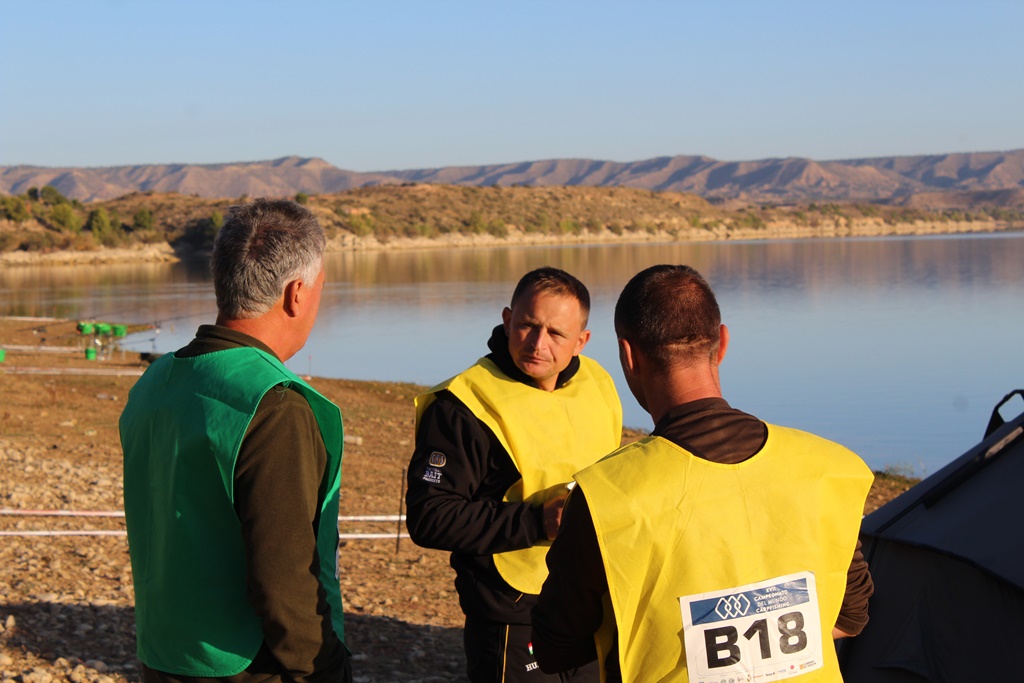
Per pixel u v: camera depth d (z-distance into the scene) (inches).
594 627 93.9
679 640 87.4
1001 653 154.0
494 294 3075.8
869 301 2674.7
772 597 88.7
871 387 1262.3
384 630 258.2
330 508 106.3
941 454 845.2
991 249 5915.4
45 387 826.2
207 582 99.4
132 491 108.6
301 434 99.2
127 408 113.0
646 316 96.8
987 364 1457.9
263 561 95.0
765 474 92.0
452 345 1835.6
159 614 101.7
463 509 127.1
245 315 108.2
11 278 4232.3
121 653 221.0
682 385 97.2
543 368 137.1
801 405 1136.8
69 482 429.1
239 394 98.8
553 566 93.9
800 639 89.2
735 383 1315.2
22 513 356.8
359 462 555.5
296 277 109.4
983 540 161.0
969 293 2864.2
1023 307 2395.4
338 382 1039.6
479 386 136.1
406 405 893.2
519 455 132.8
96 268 5206.7
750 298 2856.8
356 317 2410.2
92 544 324.2
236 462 96.7
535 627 96.5
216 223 6555.1
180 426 100.8
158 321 2187.5
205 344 106.0
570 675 133.6
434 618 273.0
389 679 219.5
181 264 5679.1
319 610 97.9
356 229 7199.8
